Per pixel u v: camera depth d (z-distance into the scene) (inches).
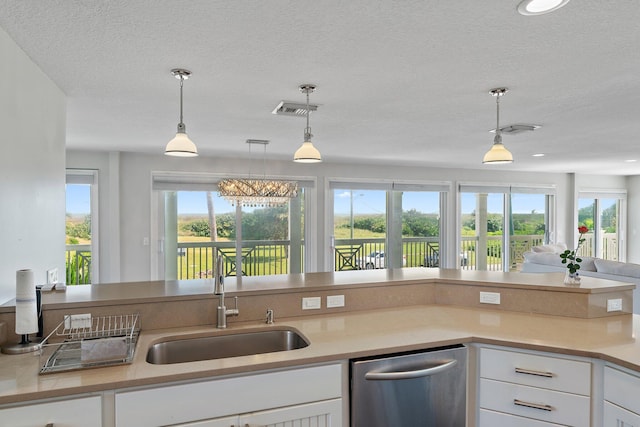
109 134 162.6
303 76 94.7
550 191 319.6
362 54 81.6
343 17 65.9
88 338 66.4
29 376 53.7
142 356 61.8
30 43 75.5
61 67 87.8
